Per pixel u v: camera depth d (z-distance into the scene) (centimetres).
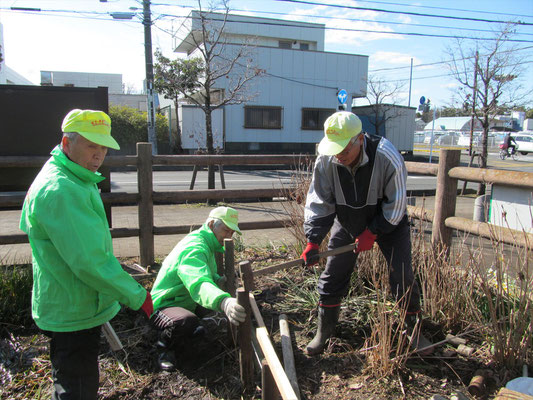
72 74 3569
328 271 301
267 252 495
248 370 262
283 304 370
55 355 203
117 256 487
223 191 457
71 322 196
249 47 1852
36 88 430
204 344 319
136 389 268
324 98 2292
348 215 287
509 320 287
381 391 263
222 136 2077
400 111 2491
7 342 310
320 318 303
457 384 270
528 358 280
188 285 274
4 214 734
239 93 1546
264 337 241
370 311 342
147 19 1469
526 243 292
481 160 1241
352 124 248
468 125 4781
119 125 2045
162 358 292
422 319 315
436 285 342
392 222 269
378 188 272
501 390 219
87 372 204
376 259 379
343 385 270
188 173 1691
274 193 477
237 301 250
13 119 429
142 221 433
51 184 184
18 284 344
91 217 189
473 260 329
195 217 745
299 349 309
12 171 432
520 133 3462
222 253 335
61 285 193
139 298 199
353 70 2325
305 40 2522
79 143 192
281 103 2203
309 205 296
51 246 190
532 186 325
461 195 1209
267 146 2203
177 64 1752
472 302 318
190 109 2000
